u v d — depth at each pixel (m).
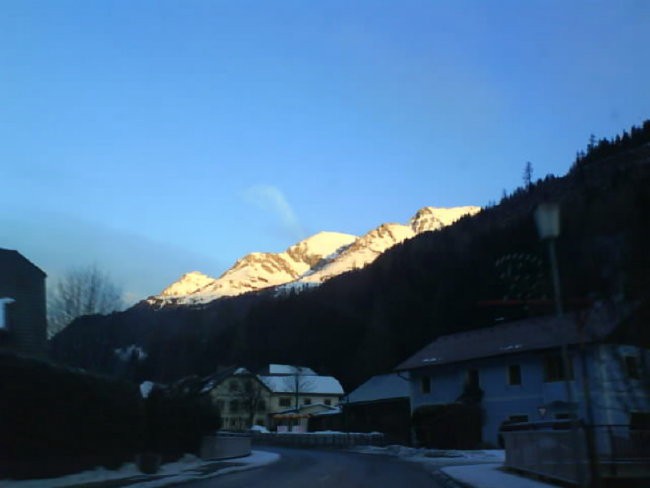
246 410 86.44
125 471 22.17
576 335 9.45
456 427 39.84
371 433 54.03
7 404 16.95
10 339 24.62
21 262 27.44
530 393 37.12
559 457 15.86
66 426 19.36
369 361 86.00
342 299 105.69
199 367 95.81
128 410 23.36
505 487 15.68
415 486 18.14
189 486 18.44
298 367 97.06
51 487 17.45
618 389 9.23
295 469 25.80
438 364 43.69
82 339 39.38
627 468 15.54
